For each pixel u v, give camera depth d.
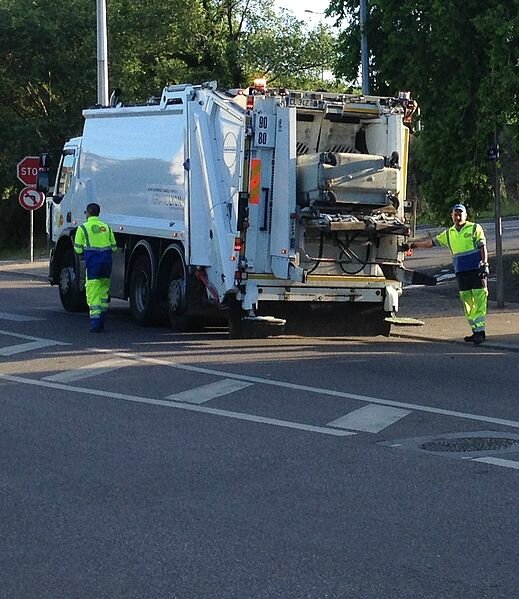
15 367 15.84
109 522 8.24
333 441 11.09
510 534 7.93
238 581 6.93
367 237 18.91
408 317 22.61
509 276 28.17
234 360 16.59
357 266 18.97
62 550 7.59
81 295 23.45
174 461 10.21
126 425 11.86
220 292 18.64
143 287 21.36
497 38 22.38
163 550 7.57
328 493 9.07
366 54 26.47
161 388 14.16
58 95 53.34
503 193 27.97
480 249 18.77
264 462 10.18
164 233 20.31
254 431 11.55
